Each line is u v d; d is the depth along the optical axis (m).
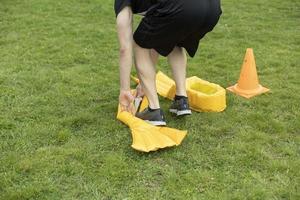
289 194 3.83
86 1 10.66
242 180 4.04
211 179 4.04
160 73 6.13
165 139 4.55
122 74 4.73
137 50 4.79
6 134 4.76
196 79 5.84
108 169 4.16
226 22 9.32
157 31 4.54
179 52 5.07
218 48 7.71
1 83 6.01
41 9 9.91
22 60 6.90
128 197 3.81
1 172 4.10
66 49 7.46
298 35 8.45
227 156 4.41
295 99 5.68
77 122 5.02
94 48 7.57
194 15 4.47
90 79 6.24
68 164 4.25
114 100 5.62
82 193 3.86
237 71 6.68
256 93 5.83
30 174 4.09
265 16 9.77
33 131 4.82
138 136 4.57
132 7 4.63
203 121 5.11
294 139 4.77
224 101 5.40
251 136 4.78
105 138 4.73
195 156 4.41
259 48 7.69
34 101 5.52
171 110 5.24
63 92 5.79
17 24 8.80
